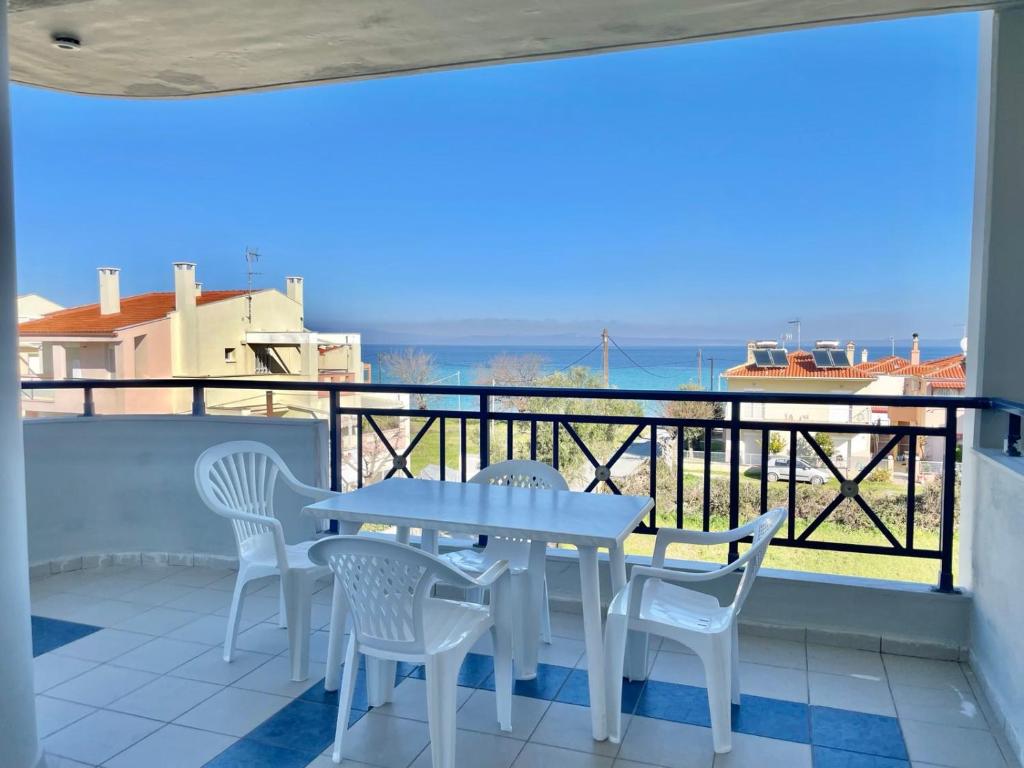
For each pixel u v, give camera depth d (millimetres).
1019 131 2688
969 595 2775
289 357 20375
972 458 2756
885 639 2871
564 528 2203
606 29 2982
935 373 17062
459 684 2615
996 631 2432
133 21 2945
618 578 2471
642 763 2119
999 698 2352
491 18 2879
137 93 3889
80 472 3928
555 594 3342
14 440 1897
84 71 3531
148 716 2396
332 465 3812
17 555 1907
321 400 14211
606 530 2186
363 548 1953
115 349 16797
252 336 19594
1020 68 2678
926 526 4578
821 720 2367
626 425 3340
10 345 1874
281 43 3168
